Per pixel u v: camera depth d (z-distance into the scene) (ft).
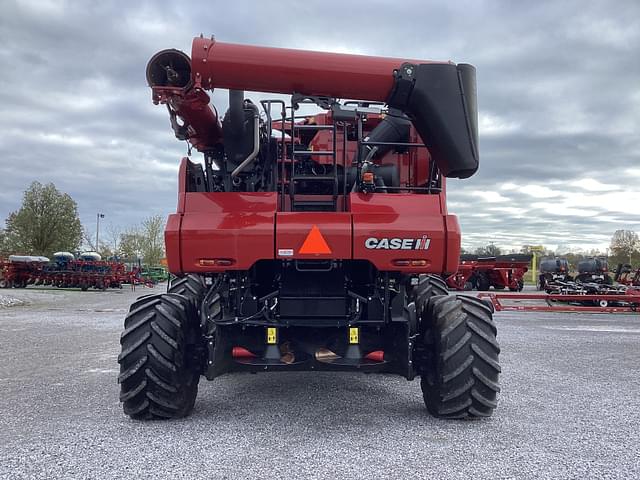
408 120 15.81
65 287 99.09
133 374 13.70
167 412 14.08
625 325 40.50
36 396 17.11
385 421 14.30
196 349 14.64
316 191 15.93
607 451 12.02
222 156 17.15
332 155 15.61
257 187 16.11
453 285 92.79
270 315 14.57
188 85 13.50
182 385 14.12
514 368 22.67
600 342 30.89
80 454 11.55
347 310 14.56
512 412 15.37
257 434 13.04
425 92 13.61
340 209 15.16
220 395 17.35
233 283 14.85
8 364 23.07
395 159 16.49
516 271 92.94
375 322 14.30
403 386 18.88
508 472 10.68
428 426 13.84
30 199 164.55
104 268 95.25
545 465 11.10
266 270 15.30
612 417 14.92
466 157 13.66
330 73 13.42
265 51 13.33
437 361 14.08
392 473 10.55
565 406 16.14
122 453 11.61
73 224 169.68
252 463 11.03
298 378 20.24
